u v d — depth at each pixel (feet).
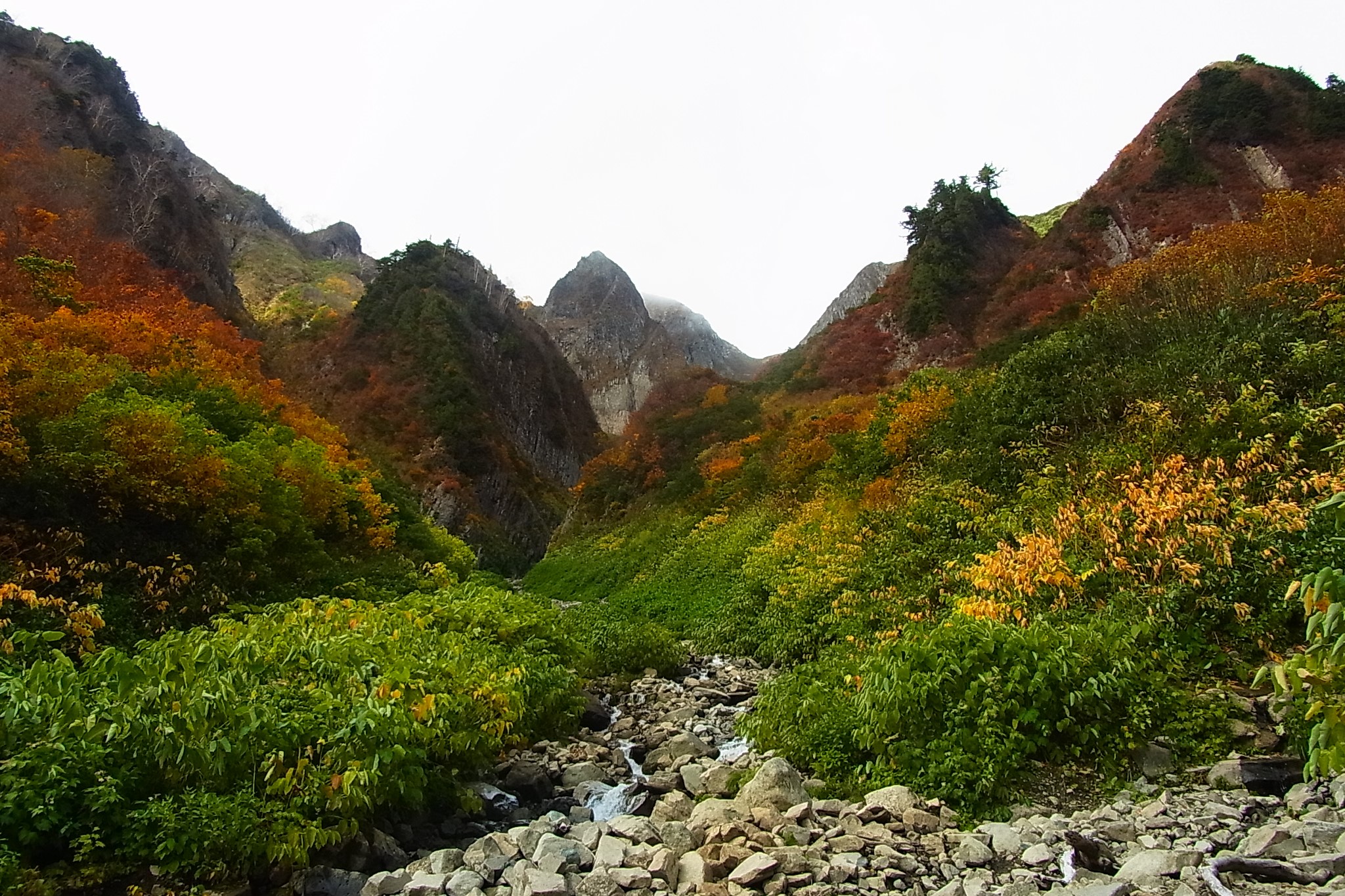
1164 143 123.03
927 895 12.92
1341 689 11.13
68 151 119.34
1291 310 39.14
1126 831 14.32
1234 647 21.08
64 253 75.92
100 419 35.55
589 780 24.80
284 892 14.89
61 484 34.06
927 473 50.49
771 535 62.39
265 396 76.07
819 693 24.27
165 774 15.85
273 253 339.36
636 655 42.60
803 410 112.78
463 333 256.52
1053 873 12.71
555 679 29.76
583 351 498.28
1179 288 48.80
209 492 39.42
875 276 268.62
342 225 436.35
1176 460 27.63
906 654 20.43
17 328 47.57
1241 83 124.36
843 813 16.87
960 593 31.89
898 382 109.19
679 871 14.01
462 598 37.60
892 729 19.53
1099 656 19.56
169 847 14.08
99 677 17.85
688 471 122.52
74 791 14.51
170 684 16.22
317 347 239.91
